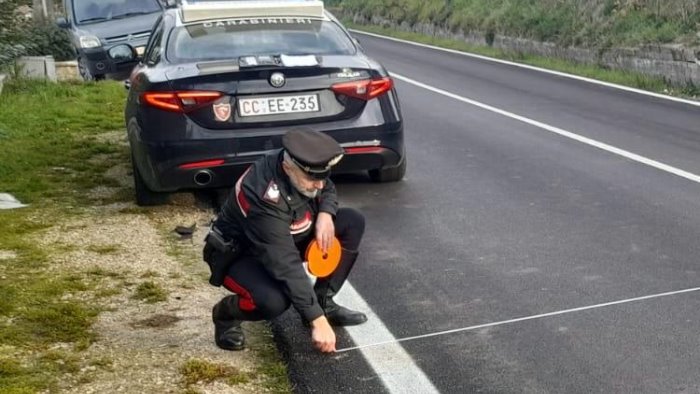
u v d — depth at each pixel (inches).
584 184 319.0
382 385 172.9
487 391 170.1
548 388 170.6
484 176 333.1
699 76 593.3
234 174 276.7
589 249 247.8
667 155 366.9
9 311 200.7
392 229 270.8
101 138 399.9
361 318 200.1
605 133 418.9
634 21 732.0
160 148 272.7
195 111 273.6
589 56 748.0
